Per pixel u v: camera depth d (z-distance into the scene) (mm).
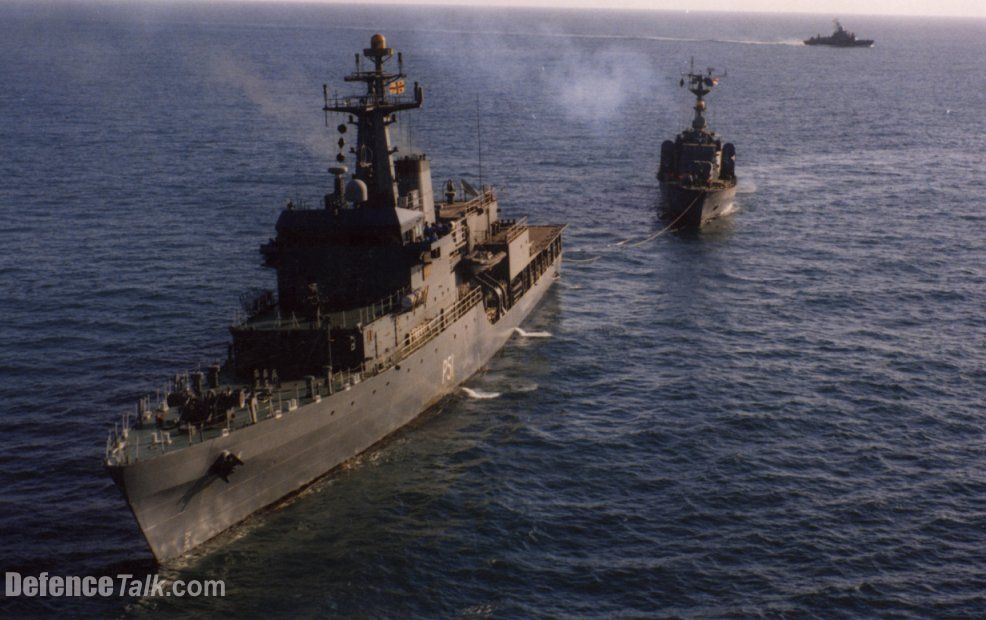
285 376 49375
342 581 40469
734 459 50531
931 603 39062
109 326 68188
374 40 57469
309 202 109812
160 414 43406
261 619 38156
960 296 79062
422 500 46719
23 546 42125
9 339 65312
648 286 82500
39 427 52719
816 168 142625
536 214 110750
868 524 44625
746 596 39438
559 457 51125
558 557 42188
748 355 65688
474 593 39812
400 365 52094
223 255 86938
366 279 54875
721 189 105688
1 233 93375
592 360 65125
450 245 61531
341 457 49406
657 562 41719
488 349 64812
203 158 139125
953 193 123062
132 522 44250
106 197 110875
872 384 60406
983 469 49875
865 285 82000
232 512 43750
